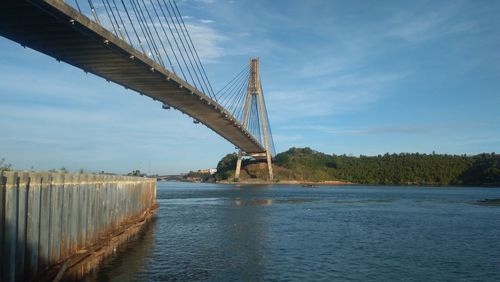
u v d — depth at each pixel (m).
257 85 162.75
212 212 56.34
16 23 32.88
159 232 35.91
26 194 13.62
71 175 17.84
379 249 29.61
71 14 32.19
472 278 22.28
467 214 57.03
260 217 50.38
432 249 29.80
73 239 18.11
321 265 24.42
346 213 57.44
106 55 42.09
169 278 20.73
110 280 19.64
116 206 27.08
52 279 14.77
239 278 21.25
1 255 12.05
